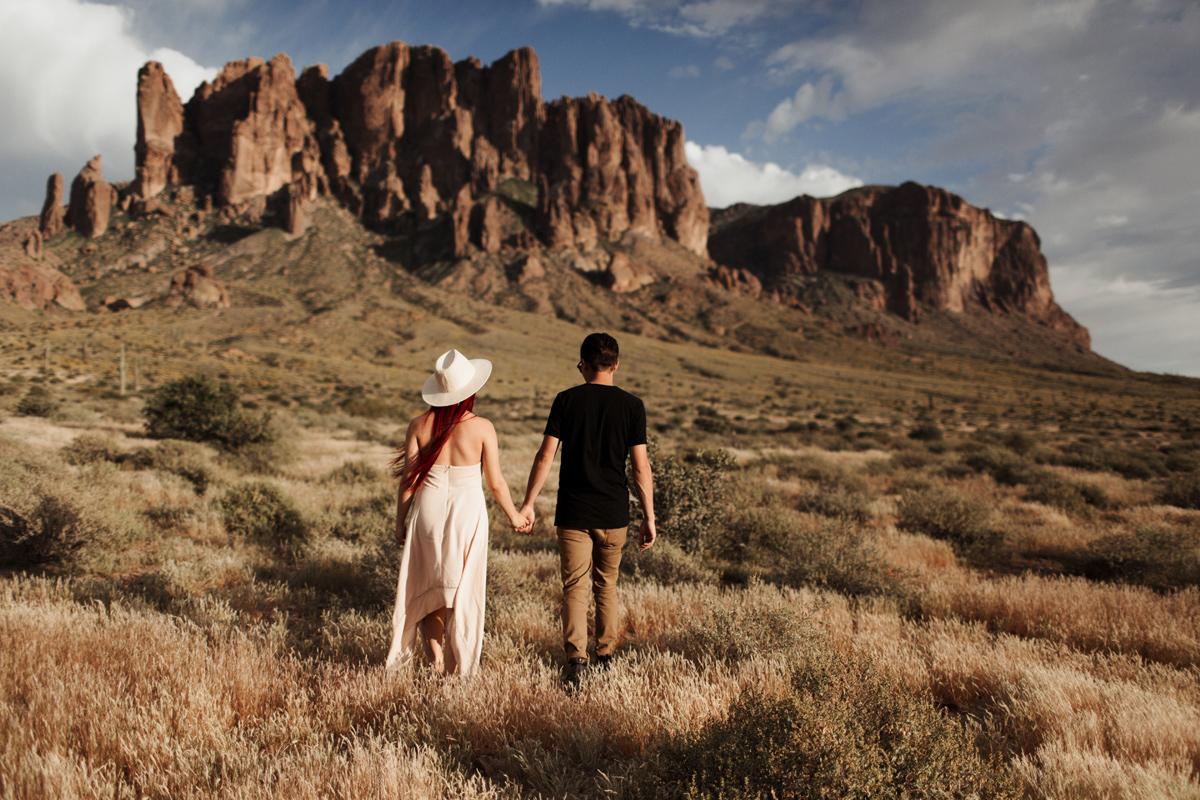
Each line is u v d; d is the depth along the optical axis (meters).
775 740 2.06
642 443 3.63
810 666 2.86
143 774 2.27
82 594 4.74
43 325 110.62
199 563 5.79
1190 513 10.79
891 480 15.33
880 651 3.96
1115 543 7.00
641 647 4.07
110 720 2.61
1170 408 104.00
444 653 3.43
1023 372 166.12
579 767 2.57
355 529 7.80
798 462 16.00
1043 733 2.91
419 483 3.34
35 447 12.98
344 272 185.00
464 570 3.30
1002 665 3.71
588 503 3.54
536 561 6.42
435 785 2.27
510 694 3.05
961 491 13.10
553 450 3.63
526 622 4.41
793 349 165.25
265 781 2.19
